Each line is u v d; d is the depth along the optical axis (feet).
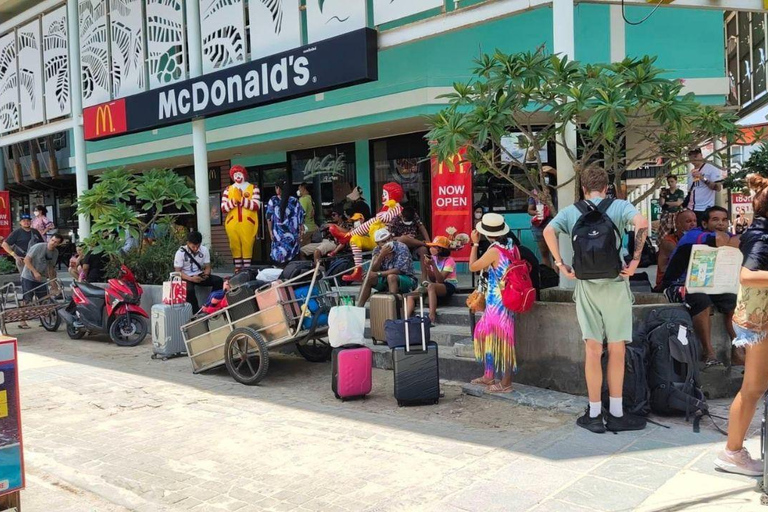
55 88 47.09
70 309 34.30
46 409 20.83
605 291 15.97
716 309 19.89
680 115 18.33
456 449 15.61
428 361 19.53
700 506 11.85
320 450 16.07
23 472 11.41
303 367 26.09
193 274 31.50
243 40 35.81
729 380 19.01
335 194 44.39
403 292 26.40
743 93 59.72
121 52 42.63
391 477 14.08
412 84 34.35
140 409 20.58
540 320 20.10
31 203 76.59
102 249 35.09
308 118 39.29
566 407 18.21
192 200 36.50
